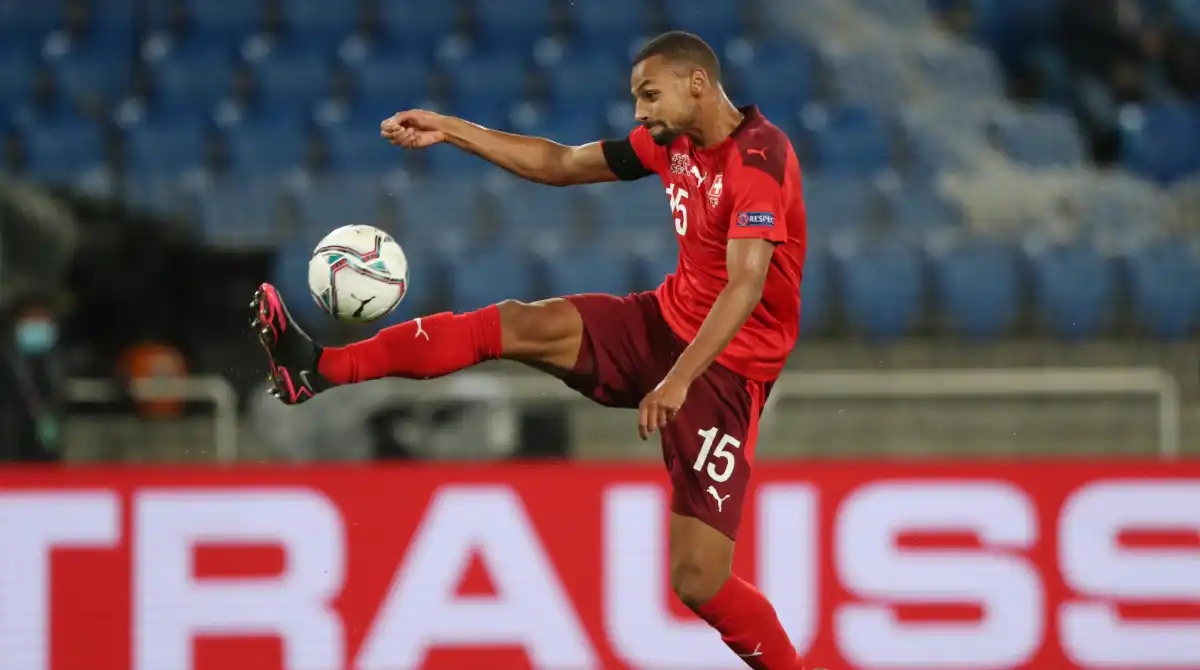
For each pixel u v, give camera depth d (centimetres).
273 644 2209
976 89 5166
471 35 5006
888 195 4066
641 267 3625
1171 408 2769
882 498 2252
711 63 1385
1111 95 5422
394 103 4662
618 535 2236
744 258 1334
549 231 3919
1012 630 2252
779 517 2239
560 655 2217
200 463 2884
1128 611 2261
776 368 1472
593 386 1476
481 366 2977
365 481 2238
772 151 1373
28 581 2200
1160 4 5697
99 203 3684
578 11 5028
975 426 2845
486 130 1534
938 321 3641
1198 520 2277
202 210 3831
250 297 3569
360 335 3481
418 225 3909
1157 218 4412
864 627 2231
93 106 4669
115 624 2203
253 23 5003
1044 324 3688
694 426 1440
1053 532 2269
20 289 3359
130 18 4972
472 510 2233
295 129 4416
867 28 5375
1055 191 4375
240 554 2222
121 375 3228
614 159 1516
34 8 4953
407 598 2220
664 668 2225
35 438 2756
